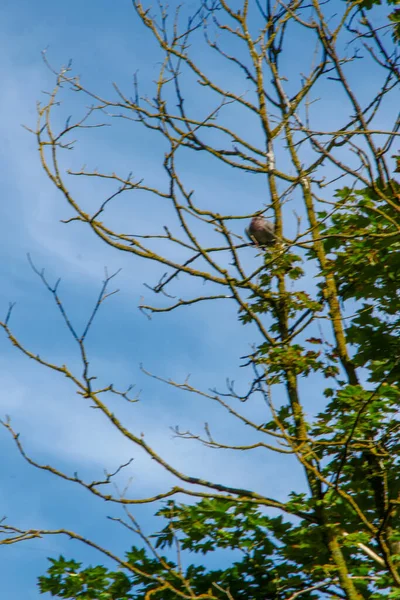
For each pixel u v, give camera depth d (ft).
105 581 40.52
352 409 41.55
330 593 39.73
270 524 40.40
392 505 37.55
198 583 40.06
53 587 40.22
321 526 39.75
